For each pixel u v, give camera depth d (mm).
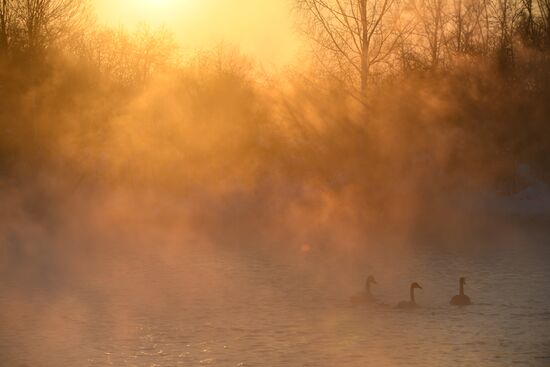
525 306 20406
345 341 17234
